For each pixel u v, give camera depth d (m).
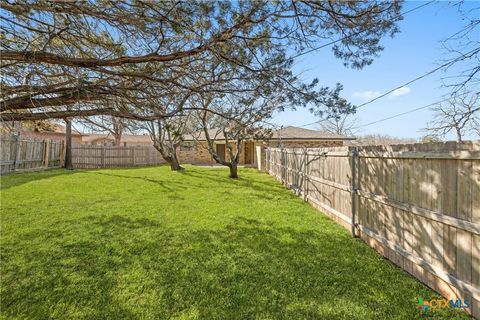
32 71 2.56
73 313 2.48
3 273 3.18
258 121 4.27
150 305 2.60
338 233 4.62
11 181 9.77
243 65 2.93
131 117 2.80
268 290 2.83
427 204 2.84
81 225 4.96
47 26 2.60
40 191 8.12
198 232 4.62
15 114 2.50
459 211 2.43
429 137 7.42
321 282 2.98
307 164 7.22
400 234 3.33
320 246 4.02
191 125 11.84
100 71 2.53
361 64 3.16
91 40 2.73
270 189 9.32
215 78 3.02
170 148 14.91
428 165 2.82
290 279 3.05
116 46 2.71
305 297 2.71
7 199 6.98
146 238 4.32
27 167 12.77
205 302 2.64
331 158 5.62
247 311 2.50
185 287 2.90
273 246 4.01
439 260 2.70
